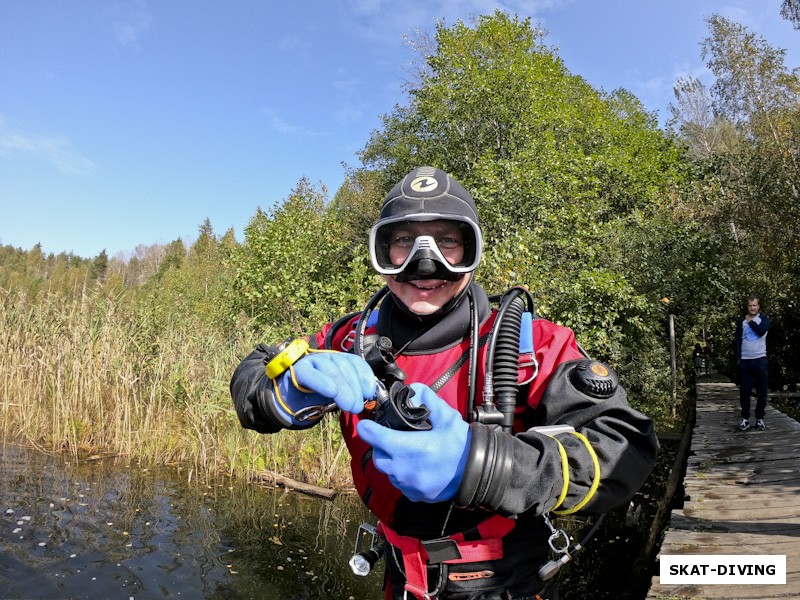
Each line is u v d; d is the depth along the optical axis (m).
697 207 14.10
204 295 18.55
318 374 1.04
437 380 1.24
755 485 4.79
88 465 6.04
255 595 3.59
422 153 15.52
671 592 2.79
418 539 1.22
